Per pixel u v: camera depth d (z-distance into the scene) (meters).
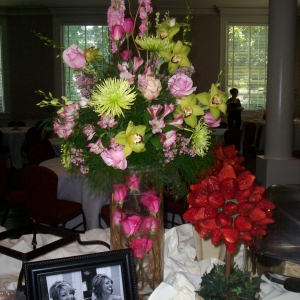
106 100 0.80
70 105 0.89
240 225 0.80
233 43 8.66
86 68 0.95
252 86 8.86
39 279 0.80
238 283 0.85
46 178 2.69
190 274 1.01
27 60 8.57
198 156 1.01
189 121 0.91
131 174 0.94
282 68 4.07
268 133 4.24
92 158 0.92
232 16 8.45
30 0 7.73
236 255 1.24
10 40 8.52
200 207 0.86
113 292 0.84
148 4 0.97
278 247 0.97
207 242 1.17
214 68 8.65
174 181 1.01
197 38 8.52
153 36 0.95
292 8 3.99
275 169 4.11
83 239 1.38
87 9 8.28
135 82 0.90
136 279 0.93
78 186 2.96
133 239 0.98
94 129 0.88
